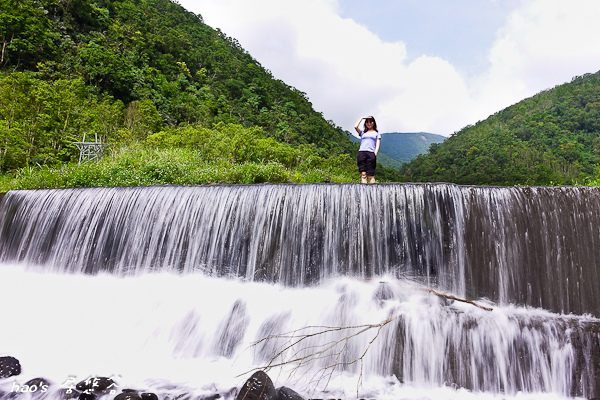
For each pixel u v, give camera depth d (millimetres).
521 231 5070
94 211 7199
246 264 5941
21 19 39281
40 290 6391
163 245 6488
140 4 95875
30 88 20812
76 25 56062
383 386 4316
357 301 5082
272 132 77500
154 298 5797
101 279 6543
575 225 4910
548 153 115938
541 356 4309
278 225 5930
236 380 4379
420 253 5270
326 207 5773
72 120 24906
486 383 4301
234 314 5277
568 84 176875
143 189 7062
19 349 4918
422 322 4645
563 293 4797
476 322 4551
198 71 87375
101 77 46438
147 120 36156
